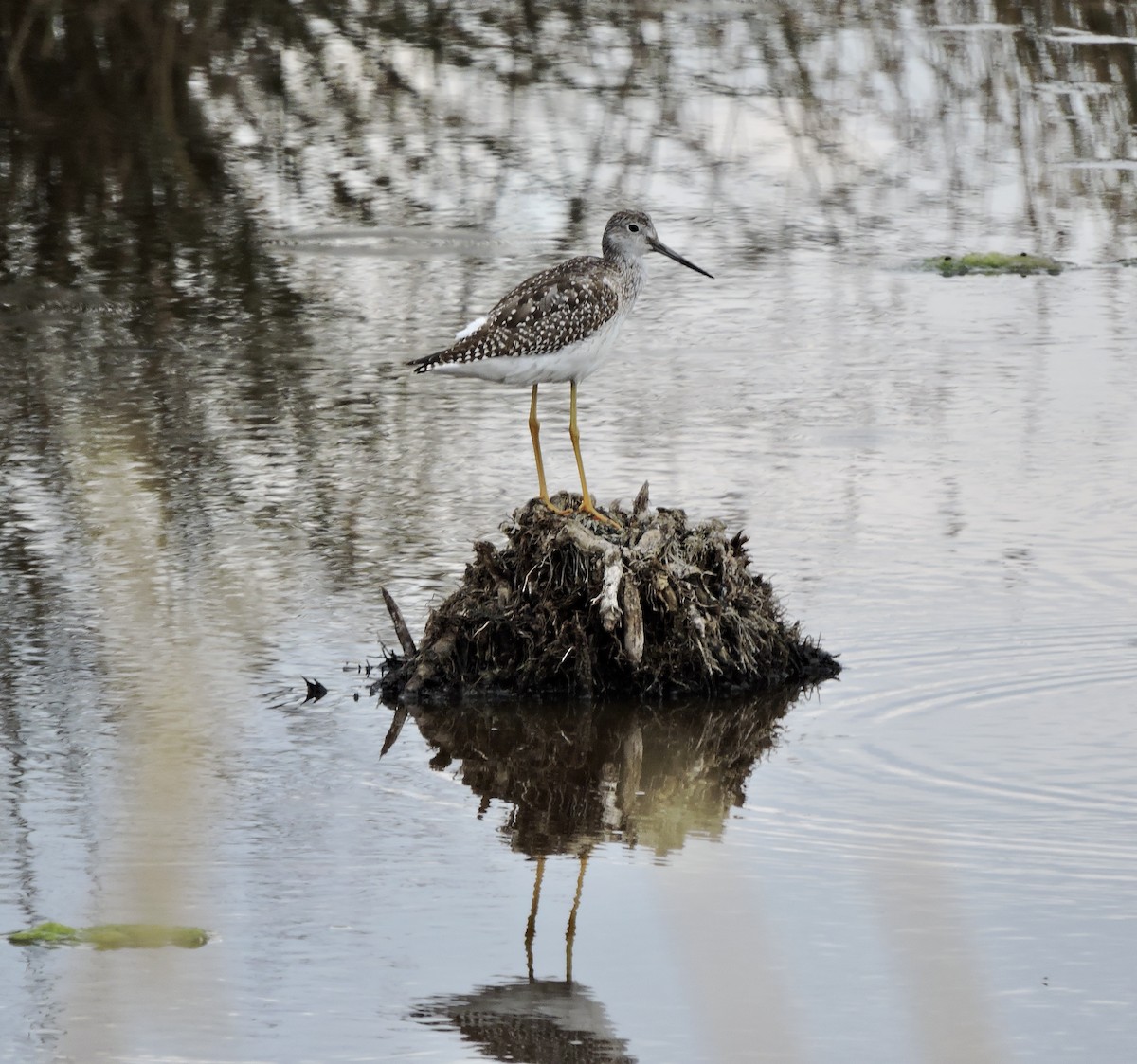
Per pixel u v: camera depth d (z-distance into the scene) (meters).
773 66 31.00
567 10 33.88
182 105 28.91
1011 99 29.20
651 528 12.96
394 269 22.91
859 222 24.89
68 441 17.42
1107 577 14.13
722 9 34.03
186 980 8.72
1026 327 20.98
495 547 13.77
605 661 12.68
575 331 13.23
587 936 9.19
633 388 19.19
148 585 14.17
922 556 14.60
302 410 18.44
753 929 9.15
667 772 11.23
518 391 19.19
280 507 15.85
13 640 13.08
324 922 9.30
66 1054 8.05
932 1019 8.26
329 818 10.54
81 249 23.47
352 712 12.14
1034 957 8.88
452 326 20.97
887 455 17.09
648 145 27.70
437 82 30.28
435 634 12.67
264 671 12.71
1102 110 28.73
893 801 10.73
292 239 24.03
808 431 17.77
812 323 21.22
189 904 9.47
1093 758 11.21
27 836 10.20
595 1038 8.21
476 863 9.99
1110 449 17.14
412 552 14.80
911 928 9.14
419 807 10.70
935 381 19.23
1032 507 15.70
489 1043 8.17
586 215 24.91
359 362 19.91
